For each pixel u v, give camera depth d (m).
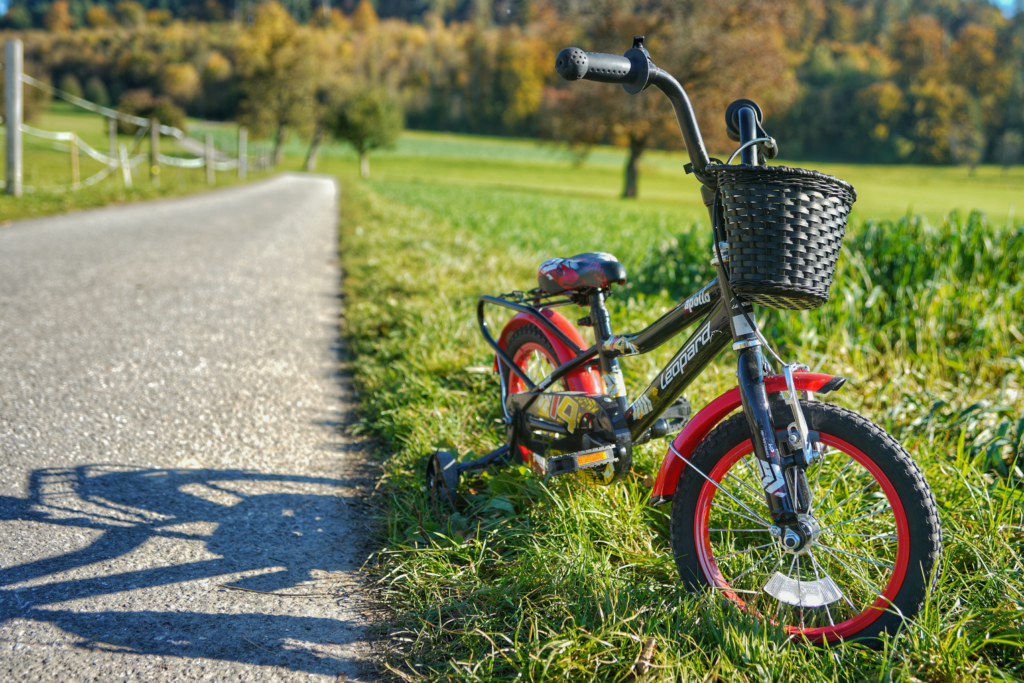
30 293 5.97
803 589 2.09
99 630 2.03
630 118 45.94
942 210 33.38
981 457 3.00
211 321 5.70
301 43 81.06
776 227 1.71
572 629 1.95
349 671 1.92
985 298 5.08
